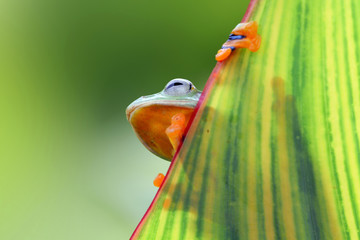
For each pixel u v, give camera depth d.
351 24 0.50
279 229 0.50
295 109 0.50
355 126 0.50
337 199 0.50
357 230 0.50
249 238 0.50
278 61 0.50
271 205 0.50
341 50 0.50
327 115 0.50
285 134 0.50
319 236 0.50
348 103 0.50
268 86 0.50
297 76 0.50
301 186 0.50
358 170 0.50
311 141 0.50
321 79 0.50
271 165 0.50
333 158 0.50
